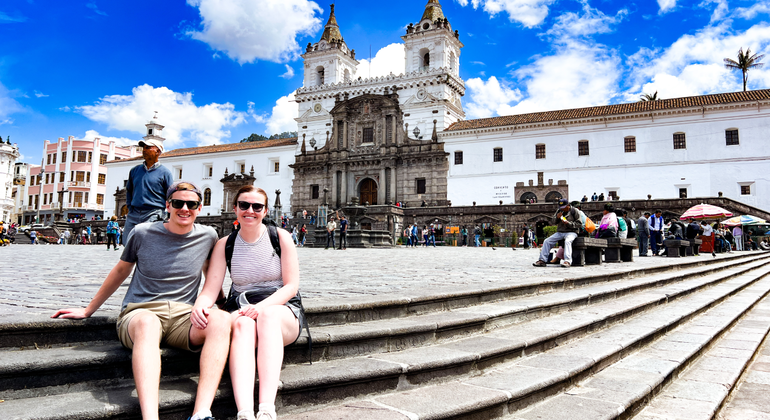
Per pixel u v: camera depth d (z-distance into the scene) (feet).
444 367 13.66
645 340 20.08
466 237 143.13
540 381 13.52
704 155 138.21
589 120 149.07
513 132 158.61
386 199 172.86
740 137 135.23
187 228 12.77
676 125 141.49
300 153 188.34
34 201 256.11
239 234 13.60
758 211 115.24
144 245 12.44
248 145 205.46
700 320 26.12
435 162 167.12
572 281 27.45
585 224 41.09
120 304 16.66
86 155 246.47
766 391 16.74
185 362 12.05
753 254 77.30
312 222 152.46
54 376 10.64
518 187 155.43
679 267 42.70
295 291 13.10
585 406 12.96
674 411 13.84
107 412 9.71
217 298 13.96
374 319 16.66
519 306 20.17
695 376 17.39
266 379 10.64
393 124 173.37
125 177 217.15
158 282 12.51
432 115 171.12
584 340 19.10
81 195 243.81
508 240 134.21
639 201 124.77
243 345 11.01
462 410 11.50
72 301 17.56
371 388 12.50
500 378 13.91
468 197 161.89
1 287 22.13
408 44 181.57
